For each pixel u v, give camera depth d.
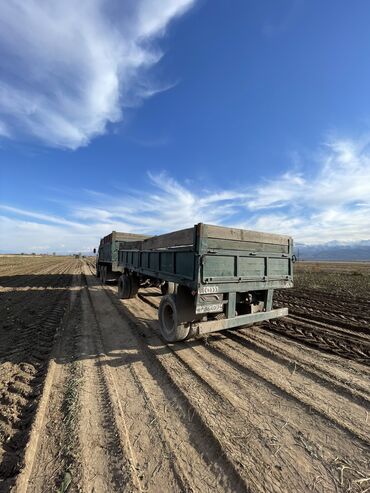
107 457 2.19
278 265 5.57
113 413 2.77
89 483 1.93
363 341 5.14
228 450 2.26
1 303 8.57
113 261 11.00
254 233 5.02
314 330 5.88
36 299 9.28
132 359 4.27
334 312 7.84
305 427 2.60
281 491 1.88
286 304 9.16
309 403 3.01
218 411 2.84
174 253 5.01
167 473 2.04
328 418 2.74
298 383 3.49
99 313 7.28
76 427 2.54
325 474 2.04
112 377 3.63
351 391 3.24
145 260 6.82
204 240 4.21
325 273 26.58
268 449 2.29
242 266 4.80
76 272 22.69
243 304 5.47
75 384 3.37
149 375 3.72
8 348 4.66
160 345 4.91
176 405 2.98
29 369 3.84
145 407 2.94
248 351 4.64
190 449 2.30
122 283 9.09
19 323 6.21
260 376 3.68
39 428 2.53
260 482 1.95
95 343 4.94
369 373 3.77
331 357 4.34
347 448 2.31
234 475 2.02
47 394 3.13
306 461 2.16
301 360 4.20
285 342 5.07
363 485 1.93
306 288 13.50
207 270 4.25
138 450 2.28
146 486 1.92
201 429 2.56
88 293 10.74
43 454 2.22
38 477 1.99
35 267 29.16
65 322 6.29
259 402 3.03
